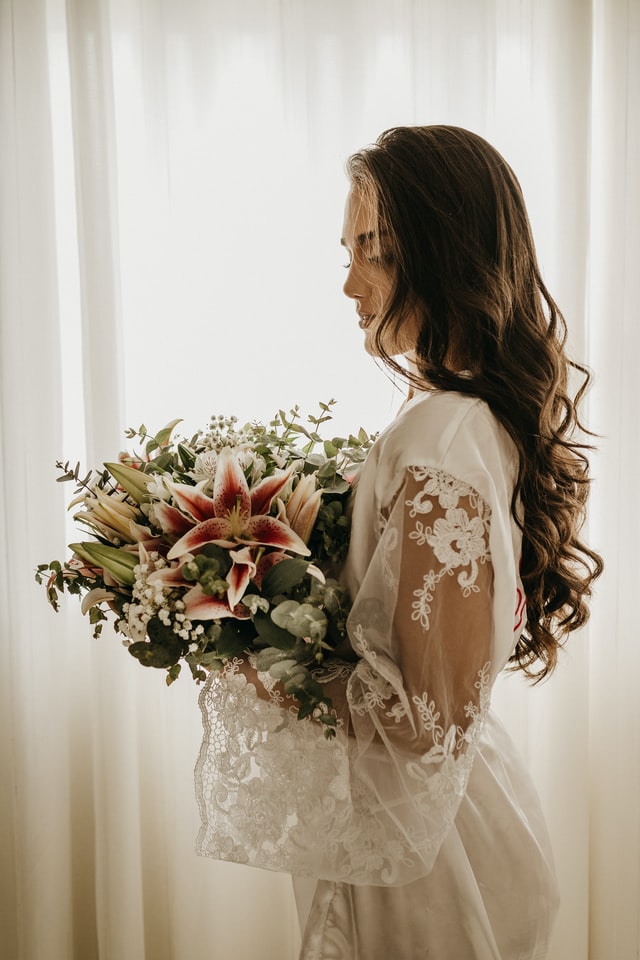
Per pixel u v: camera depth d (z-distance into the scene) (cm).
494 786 112
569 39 165
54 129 170
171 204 170
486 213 103
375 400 176
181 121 169
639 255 170
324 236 172
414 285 102
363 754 95
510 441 102
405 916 103
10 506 166
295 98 170
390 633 93
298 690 93
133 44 169
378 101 171
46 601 169
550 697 177
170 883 179
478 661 94
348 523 106
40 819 171
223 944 177
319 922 104
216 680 101
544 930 112
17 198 163
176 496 94
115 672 167
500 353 103
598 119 174
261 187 171
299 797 95
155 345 172
